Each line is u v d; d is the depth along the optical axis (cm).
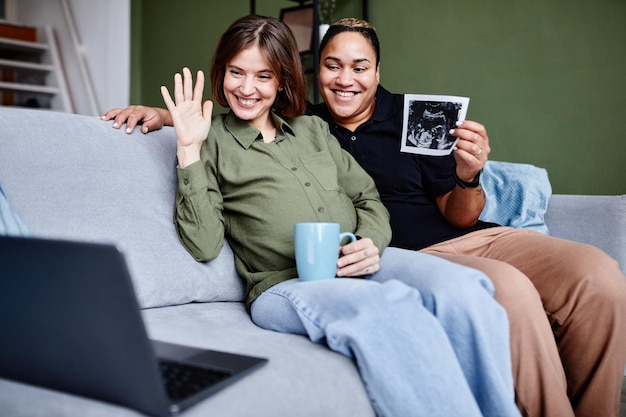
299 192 135
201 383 75
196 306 130
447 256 142
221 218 135
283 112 151
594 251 138
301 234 115
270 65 137
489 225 168
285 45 140
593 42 277
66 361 72
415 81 339
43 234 113
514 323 117
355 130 174
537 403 116
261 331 112
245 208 135
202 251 131
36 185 117
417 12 336
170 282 126
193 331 104
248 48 136
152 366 66
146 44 505
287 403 81
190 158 129
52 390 75
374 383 92
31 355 75
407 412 91
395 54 347
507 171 216
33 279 69
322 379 89
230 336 102
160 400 67
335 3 368
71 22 567
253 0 394
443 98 145
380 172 170
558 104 289
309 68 370
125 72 515
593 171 279
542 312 119
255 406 77
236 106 140
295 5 402
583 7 279
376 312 96
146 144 140
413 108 149
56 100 562
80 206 121
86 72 558
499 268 125
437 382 92
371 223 138
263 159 139
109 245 63
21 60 593
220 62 140
